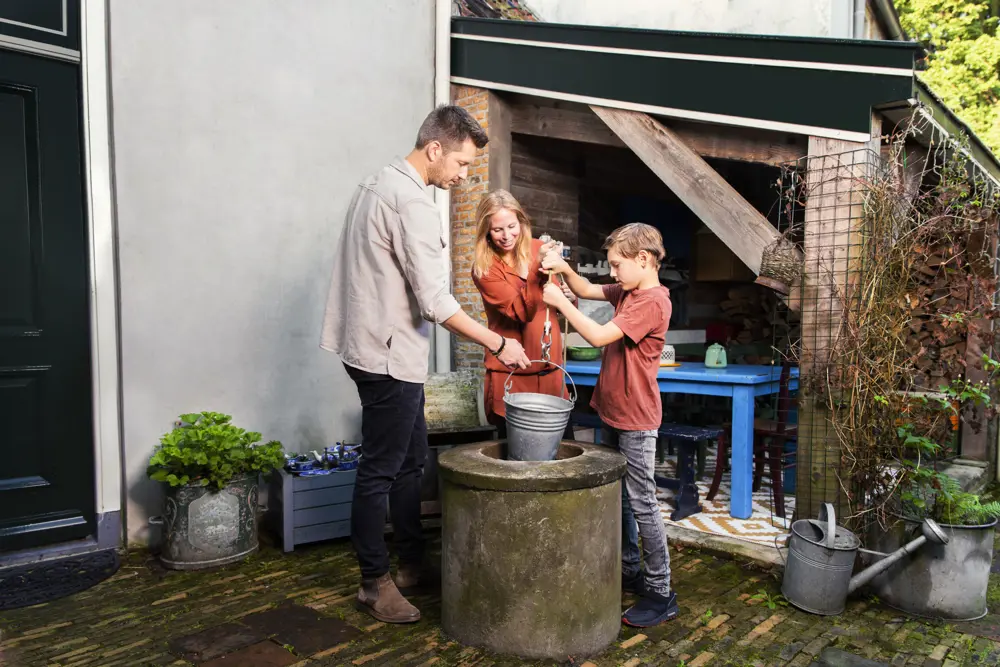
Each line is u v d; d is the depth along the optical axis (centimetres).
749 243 338
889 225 290
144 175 341
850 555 271
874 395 287
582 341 486
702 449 490
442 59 457
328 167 407
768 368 440
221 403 369
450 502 247
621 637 255
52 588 293
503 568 235
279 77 385
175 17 347
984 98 1366
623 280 265
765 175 631
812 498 314
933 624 268
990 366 339
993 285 305
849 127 304
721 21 558
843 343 298
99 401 334
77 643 246
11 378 316
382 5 430
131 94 335
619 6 617
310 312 400
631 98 380
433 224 249
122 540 344
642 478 263
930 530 264
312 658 236
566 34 407
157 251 346
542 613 234
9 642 246
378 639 250
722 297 709
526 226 287
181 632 255
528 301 286
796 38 317
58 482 330
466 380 396
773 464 391
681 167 362
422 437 295
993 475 475
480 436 385
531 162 511
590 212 574
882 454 298
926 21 1429
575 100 405
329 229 408
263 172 380
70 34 323
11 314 316
